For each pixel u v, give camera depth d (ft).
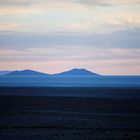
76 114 325.21
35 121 274.98
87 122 273.13
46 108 401.90
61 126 246.68
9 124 256.93
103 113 345.10
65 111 365.40
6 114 322.55
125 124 265.34
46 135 210.38
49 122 269.44
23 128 234.79
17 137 204.85
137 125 261.65
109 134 214.48
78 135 210.18
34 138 202.08
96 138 201.67
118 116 317.42
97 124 262.88
